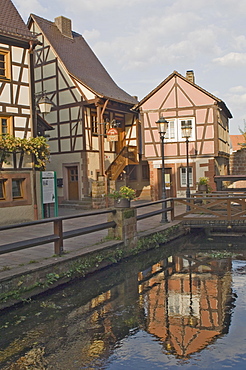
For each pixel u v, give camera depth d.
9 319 5.57
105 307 6.05
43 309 5.96
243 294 6.56
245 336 4.90
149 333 5.07
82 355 4.50
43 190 13.60
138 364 4.25
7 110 12.73
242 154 24.28
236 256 9.56
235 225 12.00
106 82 22.14
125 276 7.80
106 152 20.80
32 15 20.45
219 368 4.12
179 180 19.56
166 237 11.20
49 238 7.23
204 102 18.91
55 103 20.02
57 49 20.25
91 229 8.37
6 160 12.49
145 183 24.14
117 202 9.26
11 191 12.66
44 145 13.22
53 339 4.93
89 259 7.85
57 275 6.88
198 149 19.08
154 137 19.83
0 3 13.32
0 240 9.66
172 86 19.44
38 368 4.22
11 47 12.89
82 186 19.19
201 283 7.27
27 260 7.16
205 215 12.95
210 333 5.02
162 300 6.35
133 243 9.52
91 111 19.62
